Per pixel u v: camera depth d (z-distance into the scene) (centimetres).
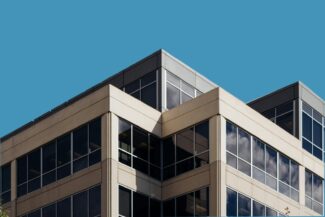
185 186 5991
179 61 6650
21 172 6359
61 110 6216
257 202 6097
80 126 6053
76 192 5950
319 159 6894
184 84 6631
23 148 6381
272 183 6281
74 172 6006
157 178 6088
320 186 6781
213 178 5878
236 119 6091
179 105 6284
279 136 6444
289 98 6944
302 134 6844
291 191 6444
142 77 6600
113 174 5816
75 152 6041
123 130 5966
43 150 6259
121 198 5825
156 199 6025
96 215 5791
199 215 5875
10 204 6331
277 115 6956
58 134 6169
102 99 5978
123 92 6041
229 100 6081
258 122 6275
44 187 6169
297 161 6569
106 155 5847
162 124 6216
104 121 5919
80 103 6100
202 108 6066
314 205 6662
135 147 6009
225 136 5988
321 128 7044
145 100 6519
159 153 6147
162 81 6488
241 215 5953
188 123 6100
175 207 5997
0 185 6456
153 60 6581
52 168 6156
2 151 6512
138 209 5900
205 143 5988
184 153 6062
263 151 6269
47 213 6091
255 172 6147
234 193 5944
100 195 5806
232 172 5962
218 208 5809
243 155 6088
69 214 5953
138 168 5981
